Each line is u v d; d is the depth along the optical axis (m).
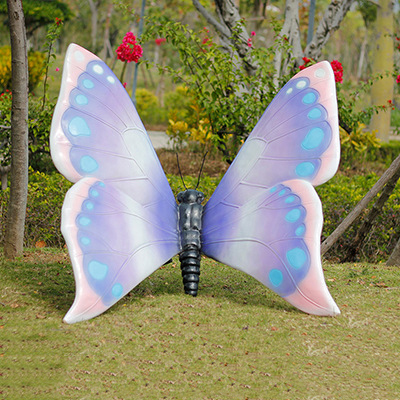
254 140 4.61
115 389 3.17
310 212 4.13
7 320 4.02
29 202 6.78
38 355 3.52
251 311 4.40
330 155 4.22
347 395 3.19
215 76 8.01
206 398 3.12
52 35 7.76
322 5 32.84
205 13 10.78
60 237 6.82
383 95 20.05
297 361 3.61
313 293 4.16
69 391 3.12
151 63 8.13
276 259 4.20
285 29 11.56
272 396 3.16
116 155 4.37
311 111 4.42
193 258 4.58
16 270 5.27
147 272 4.22
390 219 7.01
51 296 4.57
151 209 4.46
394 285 5.34
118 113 4.50
